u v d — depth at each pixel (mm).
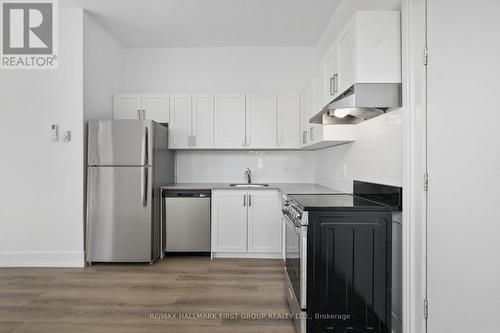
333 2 3303
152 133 3580
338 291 1910
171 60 4547
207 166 4539
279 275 3240
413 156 1914
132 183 3541
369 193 2461
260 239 3861
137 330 2158
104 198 3539
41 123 3533
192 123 4199
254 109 4199
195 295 2729
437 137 1777
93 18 3703
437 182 1779
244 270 3395
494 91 1563
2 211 3543
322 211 1907
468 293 1639
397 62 1998
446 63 1725
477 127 1610
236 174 4531
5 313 2404
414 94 1900
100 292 2791
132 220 3551
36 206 3541
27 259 3529
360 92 1996
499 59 1552
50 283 3008
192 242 3859
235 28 3936
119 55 4391
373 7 2461
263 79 4539
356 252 1916
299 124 4191
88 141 3533
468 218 1639
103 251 3551
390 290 1918
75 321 2279
